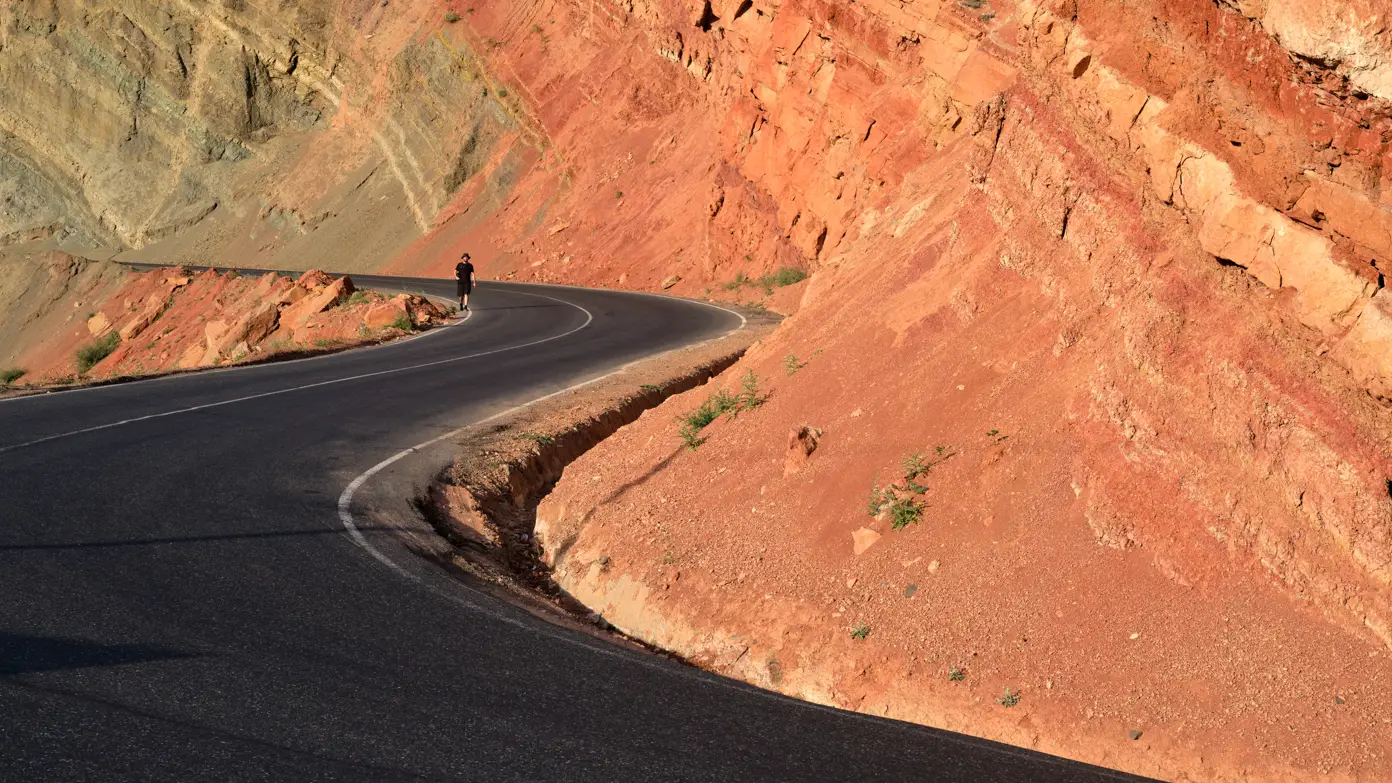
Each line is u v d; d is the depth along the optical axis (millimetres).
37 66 75938
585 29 54344
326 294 29703
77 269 52344
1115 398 6840
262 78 71250
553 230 47188
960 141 14656
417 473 11172
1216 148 6477
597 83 51375
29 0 75875
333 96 69625
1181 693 5492
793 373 10445
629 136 48500
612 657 6074
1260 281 6355
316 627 6121
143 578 6781
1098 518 6500
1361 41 5098
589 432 14469
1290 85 5914
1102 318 7617
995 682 5902
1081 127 8070
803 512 7922
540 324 26297
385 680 5316
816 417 9211
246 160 71188
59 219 76875
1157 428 6508
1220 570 5953
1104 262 7680
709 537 8117
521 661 5828
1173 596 5973
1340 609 5559
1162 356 6652
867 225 15234
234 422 12859
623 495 9531
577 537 9203
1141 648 5777
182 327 38312
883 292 10664
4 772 3988
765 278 33469
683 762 4562
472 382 17188
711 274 36156
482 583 8078
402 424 13594
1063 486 6840
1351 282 5723
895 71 27984
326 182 65312
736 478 8859
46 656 5293
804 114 32250
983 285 8953
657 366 19031
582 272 43125
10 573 6633
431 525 9680
